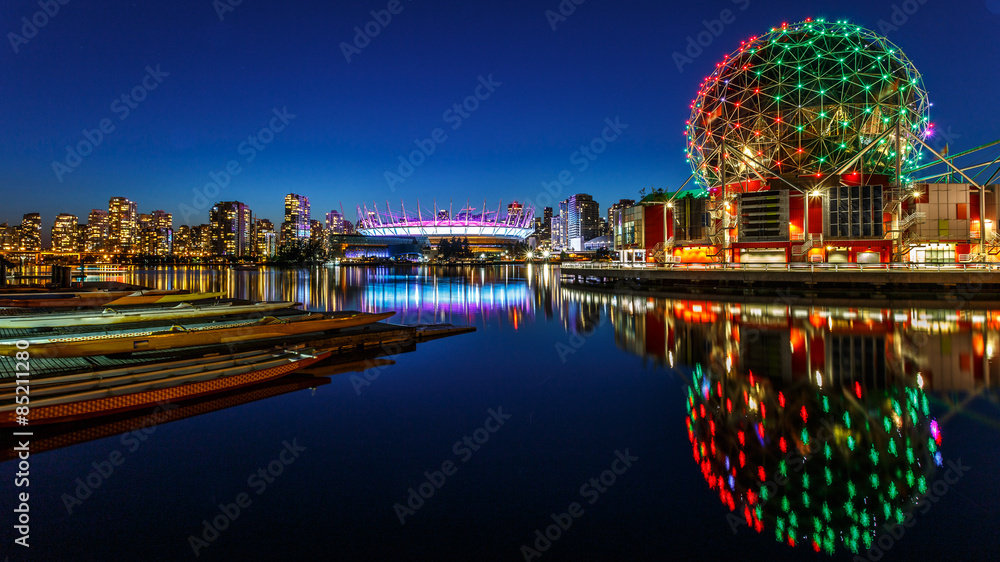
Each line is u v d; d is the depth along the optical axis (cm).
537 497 710
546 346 1886
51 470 814
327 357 1684
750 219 4800
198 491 741
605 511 668
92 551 592
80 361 1328
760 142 5328
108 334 1609
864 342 1822
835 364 1487
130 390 1105
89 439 957
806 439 907
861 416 1016
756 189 5262
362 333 1916
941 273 3509
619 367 1506
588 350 1788
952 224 4288
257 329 1756
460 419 1051
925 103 5584
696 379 1344
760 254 4738
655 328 2256
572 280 6788
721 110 5659
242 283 7512
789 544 591
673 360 1588
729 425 982
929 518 639
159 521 659
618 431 964
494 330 2320
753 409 1076
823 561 555
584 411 1089
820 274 3809
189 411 1124
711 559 564
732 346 1789
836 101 5066
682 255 5238
